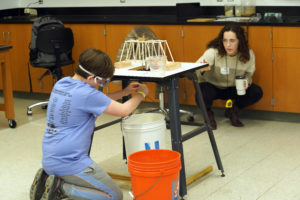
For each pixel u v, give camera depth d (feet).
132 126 9.91
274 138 13.80
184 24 15.96
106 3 19.61
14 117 15.85
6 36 19.21
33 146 14.01
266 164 11.82
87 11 20.10
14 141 14.55
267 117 15.85
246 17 16.26
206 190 10.50
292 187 10.44
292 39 14.58
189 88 16.35
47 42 16.61
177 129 9.84
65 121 8.71
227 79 15.06
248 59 14.56
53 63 17.10
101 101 8.78
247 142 13.55
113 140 14.20
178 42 16.24
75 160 8.73
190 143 13.66
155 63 9.80
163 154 9.37
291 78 14.90
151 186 8.80
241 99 15.25
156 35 16.51
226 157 12.44
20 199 10.53
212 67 15.10
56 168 8.75
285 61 14.85
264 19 15.53
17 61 19.33
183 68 10.43
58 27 16.85
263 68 15.23
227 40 14.39
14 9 21.34
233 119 15.15
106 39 17.47
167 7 18.31
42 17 16.99
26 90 19.54
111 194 8.96
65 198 9.65
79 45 18.03
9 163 12.69
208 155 12.64
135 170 8.82
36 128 15.79
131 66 11.17
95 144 13.89
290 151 12.66
